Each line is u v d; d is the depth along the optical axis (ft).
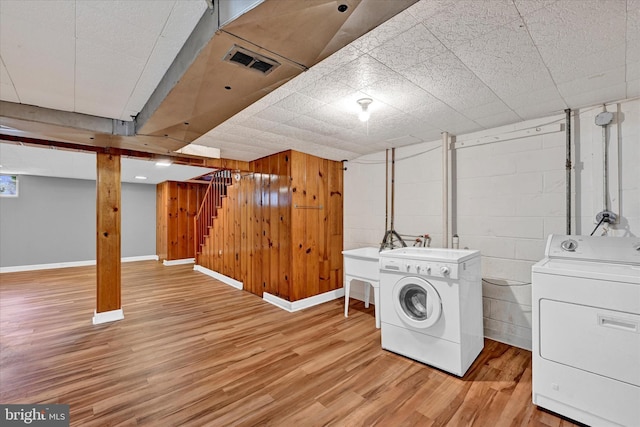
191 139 8.29
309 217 13.07
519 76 6.05
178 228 24.16
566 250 7.22
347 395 6.55
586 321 5.57
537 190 8.65
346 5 2.99
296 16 3.17
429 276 7.77
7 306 12.76
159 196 25.82
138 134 7.86
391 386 6.89
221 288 16.05
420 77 6.06
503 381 7.11
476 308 8.37
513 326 9.07
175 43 4.60
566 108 7.87
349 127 9.38
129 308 12.59
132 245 25.30
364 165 13.64
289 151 12.41
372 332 10.06
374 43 4.81
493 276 9.48
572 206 8.04
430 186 11.14
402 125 9.19
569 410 5.73
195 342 9.23
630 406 5.12
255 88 5.02
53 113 7.32
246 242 15.52
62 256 22.00
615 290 5.29
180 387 6.81
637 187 7.12
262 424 5.63
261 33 3.48
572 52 5.14
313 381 7.09
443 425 5.62
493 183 9.51
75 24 4.12
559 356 5.85
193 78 4.69
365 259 10.87
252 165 14.92
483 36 4.65
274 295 13.29
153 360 8.06
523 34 4.60
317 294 13.35
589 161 7.78
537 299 6.14
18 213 20.47
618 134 7.38
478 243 9.82
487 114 8.27
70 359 8.09
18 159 13.99
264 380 7.12
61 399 6.32
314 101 7.25
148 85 6.06
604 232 7.49
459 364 7.27
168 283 17.22
